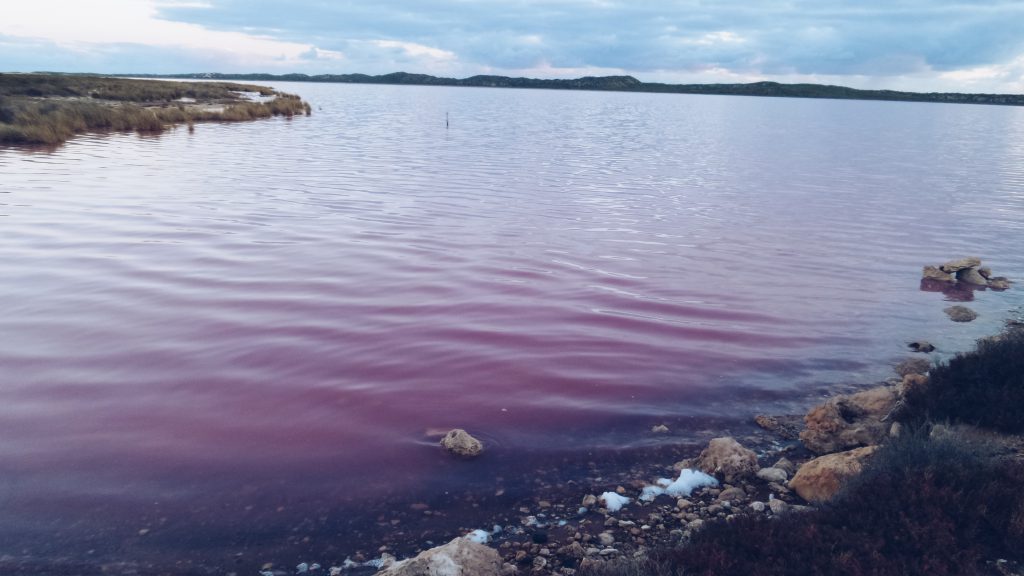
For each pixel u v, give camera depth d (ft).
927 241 65.00
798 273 51.60
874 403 26.18
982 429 22.13
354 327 36.22
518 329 36.94
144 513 19.81
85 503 20.18
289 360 31.58
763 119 344.69
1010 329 38.99
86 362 30.58
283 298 40.68
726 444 23.21
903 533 15.72
